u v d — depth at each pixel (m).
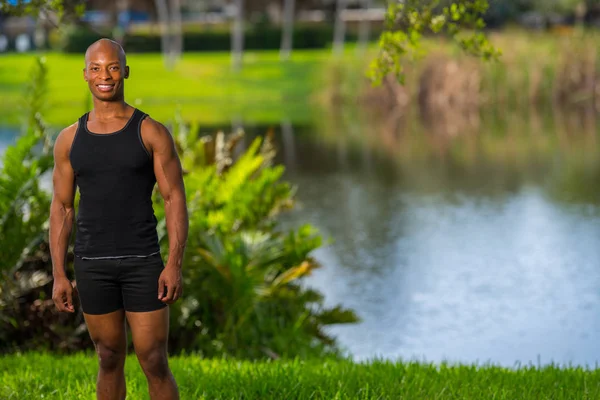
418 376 6.57
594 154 26.84
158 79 56.78
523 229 16.92
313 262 10.34
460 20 7.48
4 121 36.56
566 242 15.76
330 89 47.44
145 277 4.46
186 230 4.51
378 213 18.55
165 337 4.58
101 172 4.38
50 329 9.55
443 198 20.28
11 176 8.88
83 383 6.34
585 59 43.69
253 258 9.66
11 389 6.16
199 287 9.62
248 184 10.26
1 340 9.50
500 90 43.78
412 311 11.95
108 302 4.53
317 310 10.70
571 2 73.06
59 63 64.56
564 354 10.41
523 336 11.02
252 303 9.65
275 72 60.00
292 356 9.60
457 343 10.83
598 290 12.82
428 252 15.16
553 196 20.34
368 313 11.92
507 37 45.72
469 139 31.44
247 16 84.19
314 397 6.04
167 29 65.62
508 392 6.14
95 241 4.44
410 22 7.31
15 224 9.05
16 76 57.06
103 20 78.31
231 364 7.14
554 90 43.84
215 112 42.19
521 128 34.78
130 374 6.68
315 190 21.42
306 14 94.31
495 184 22.06
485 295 12.68
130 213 4.42
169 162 4.45
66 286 4.54
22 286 9.33
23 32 84.25
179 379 6.40
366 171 24.33
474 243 15.80
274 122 37.47
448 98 44.34
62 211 4.57
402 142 30.81
